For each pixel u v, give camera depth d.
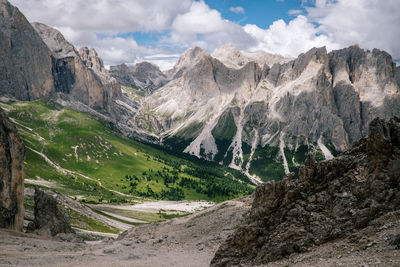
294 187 46.09
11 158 85.44
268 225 45.19
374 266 26.80
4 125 85.06
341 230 37.19
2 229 78.56
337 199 41.06
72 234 92.69
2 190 81.62
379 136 39.97
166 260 59.78
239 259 44.06
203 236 79.06
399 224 32.12
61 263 53.84
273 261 39.06
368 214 36.03
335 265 29.88
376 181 38.97
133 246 77.38
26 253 59.38
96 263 55.09
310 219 40.34
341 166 44.66
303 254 36.69
